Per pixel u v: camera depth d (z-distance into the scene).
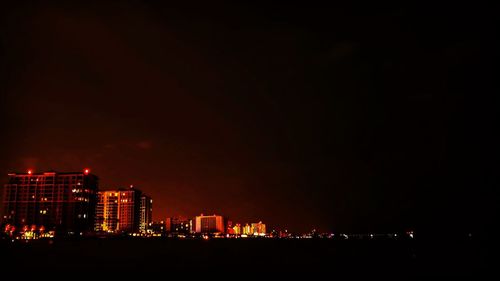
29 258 139.12
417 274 92.38
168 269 105.81
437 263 115.12
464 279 83.75
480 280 82.75
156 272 99.38
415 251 177.75
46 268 107.56
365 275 91.69
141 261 131.50
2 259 131.88
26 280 85.75
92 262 126.25
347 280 84.25
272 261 133.50
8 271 100.25
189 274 96.06
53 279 86.94
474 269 98.44
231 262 128.75
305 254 176.00
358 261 130.50
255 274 95.31
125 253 174.38
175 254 170.50
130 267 111.75
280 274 95.81
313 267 111.44
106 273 97.44
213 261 133.88
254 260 136.50
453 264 111.56
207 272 100.44
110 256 155.12
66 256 151.75
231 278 89.00
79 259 137.50
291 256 162.12
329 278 87.69
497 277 86.06
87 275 93.75
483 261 115.44
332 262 126.12
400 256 152.12
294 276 92.31
